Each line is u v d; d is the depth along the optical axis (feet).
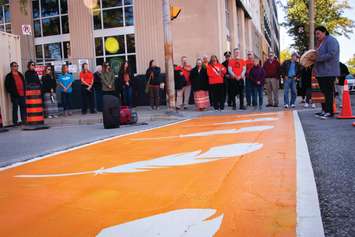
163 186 12.00
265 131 22.72
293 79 42.45
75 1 62.34
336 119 27.40
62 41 64.08
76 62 61.67
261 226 8.30
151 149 19.30
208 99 45.62
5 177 15.06
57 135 29.37
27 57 65.87
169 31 39.09
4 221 9.80
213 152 17.13
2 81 40.63
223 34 60.34
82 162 17.07
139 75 57.67
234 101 44.34
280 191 10.61
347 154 15.12
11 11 66.44
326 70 28.04
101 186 12.53
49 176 14.64
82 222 9.35
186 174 13.35
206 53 58.18
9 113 41.52
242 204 9.79
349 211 9.19
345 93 27.86
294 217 8.67
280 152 15.90
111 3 60.95
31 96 35.63
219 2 58.95
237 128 25.43
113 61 61.16
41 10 65.36
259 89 43.65
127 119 33.78
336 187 11.06
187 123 32.53
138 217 9.40
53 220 9.64
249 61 45.19
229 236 7.91
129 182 12.78
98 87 52.85
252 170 13.23
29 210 10.55
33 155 19.62
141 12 59.36
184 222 8.84
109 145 21.75
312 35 81.05
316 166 13.60
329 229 8.25
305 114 32.76
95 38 62.08
